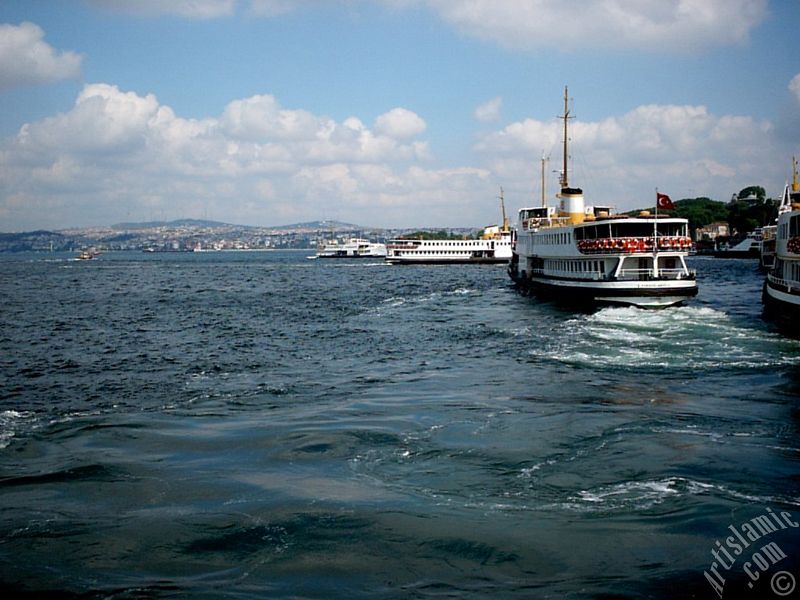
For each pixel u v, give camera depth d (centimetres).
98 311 9069
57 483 2684
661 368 4662
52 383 4553
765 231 16412
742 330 6147
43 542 2205
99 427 3434
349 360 5322
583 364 4841
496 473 2731
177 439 3238
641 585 1931
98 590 1936
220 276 18500
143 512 2412
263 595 1908
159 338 6569
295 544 2166
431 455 2950
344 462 2881
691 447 3005
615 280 7456
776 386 4116
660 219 7425
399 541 2175
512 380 4434
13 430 3412
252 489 2595
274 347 5981
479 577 1980
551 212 11200
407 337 6412
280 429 3372
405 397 4053
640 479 2642
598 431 3253
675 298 7331
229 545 2169
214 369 5022
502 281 14588
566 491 2542
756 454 2905
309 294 11812
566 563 2045
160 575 2012
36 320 8025
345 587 1939
